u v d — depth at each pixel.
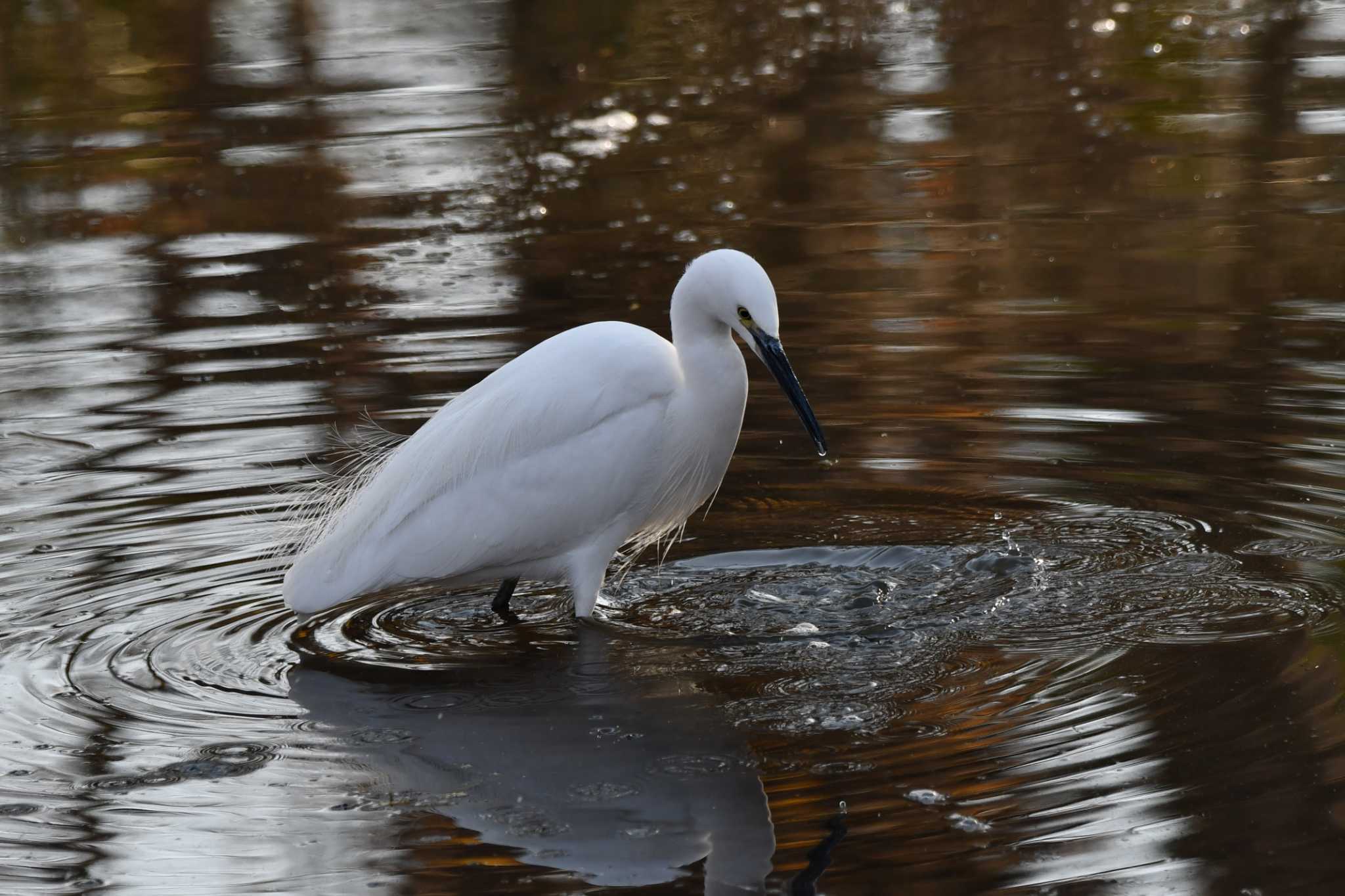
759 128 22.20
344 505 10.49
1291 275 15.41
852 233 17.50
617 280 16.14
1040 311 14.77
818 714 8.19
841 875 6.63
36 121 23.58
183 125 23.14
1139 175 19.23
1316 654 8.49
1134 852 6.69
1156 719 7.86
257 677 8.95
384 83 25.03
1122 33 25.97
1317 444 11.54
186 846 7.09
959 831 6.91
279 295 16.19
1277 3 27.02
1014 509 10.93
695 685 8.69
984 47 25.89
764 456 12.09
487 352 14.09
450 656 9.29
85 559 10.52
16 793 7.58
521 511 9.68
